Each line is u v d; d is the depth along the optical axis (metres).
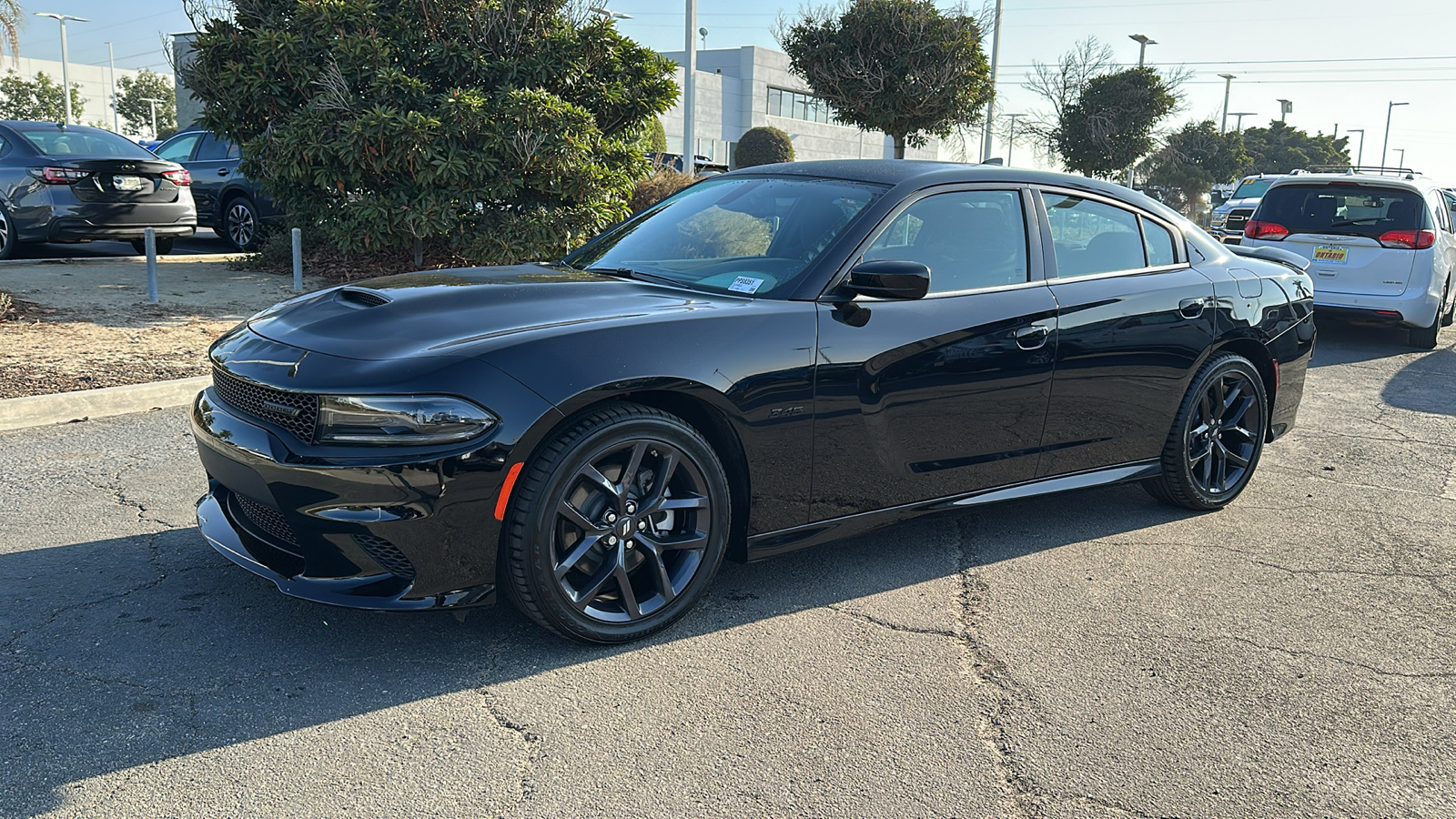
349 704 2.76
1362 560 4.17
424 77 10.53
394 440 2.72
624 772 2.50
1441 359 9.43
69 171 10.62
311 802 2.33
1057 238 4.07
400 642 3.13
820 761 2.58
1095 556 4.13
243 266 11.48
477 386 2.79
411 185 10.30
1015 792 2.47
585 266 3.96
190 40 10.54
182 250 13.69
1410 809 2.45
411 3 10.30
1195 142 41.12
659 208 4.30
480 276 3.67
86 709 2.68
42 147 10.82
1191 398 4.47
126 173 11.01
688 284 3.57
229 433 3.00
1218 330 4.50
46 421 5.58
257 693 2.80
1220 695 2.99
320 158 9.88
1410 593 3.83
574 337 2.95
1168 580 3.89
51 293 8.98
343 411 2.75
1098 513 4.71
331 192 10.66
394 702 2.79
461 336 2.93
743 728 2.72
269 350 3.05
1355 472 5.53
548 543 2.92
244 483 2.98
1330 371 8.68
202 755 2.50
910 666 3.11
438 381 2.76
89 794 2.32
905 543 4.21
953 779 2.52
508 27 10.48
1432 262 9.49
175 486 4.54
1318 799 2.49
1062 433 4.06
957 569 3.94
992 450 3.86
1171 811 2.42
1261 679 3.10
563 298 3.26
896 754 2.62
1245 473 4.83
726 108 56.50
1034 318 3.84
